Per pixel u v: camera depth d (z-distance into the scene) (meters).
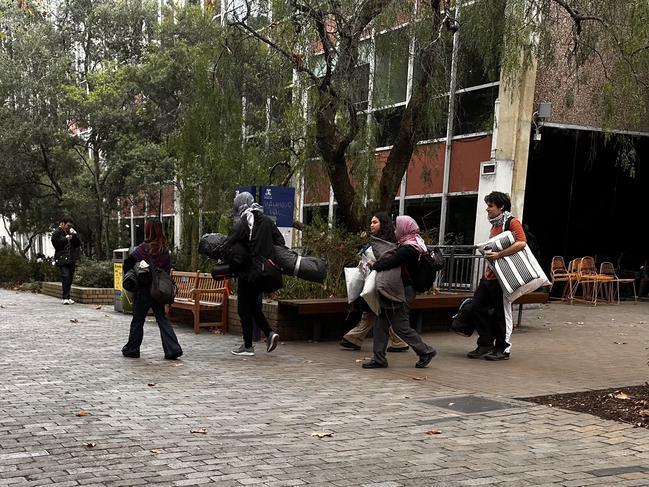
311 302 9.30
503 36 10.60
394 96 11.95
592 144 15.48
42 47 20.73
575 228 16.20
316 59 11.10
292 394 6.24
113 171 20.14
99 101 18.78
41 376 6.77
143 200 22.81
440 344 9.70
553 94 14.75
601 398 6.13
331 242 10.75
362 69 11.16
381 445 4.66
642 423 5.27
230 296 10.62
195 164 13.92
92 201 21.12
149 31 20.77
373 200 11.86
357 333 8.98
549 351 9.09
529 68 11.70
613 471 4.16
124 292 12.59
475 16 10.65
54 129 20.41
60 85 20.14
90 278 16.00
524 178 14.39
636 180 16.80
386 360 7.75
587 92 15.06
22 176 21.98
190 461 4.21
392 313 7.66
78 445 4.50
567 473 4.12
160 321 7.97
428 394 6.33
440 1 10.37
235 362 7.87
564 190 15.75
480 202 14.64
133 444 4.55
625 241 17.00
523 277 8.05
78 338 9.50
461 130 15.45
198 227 16.31
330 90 10.55
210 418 5.30
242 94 12.60
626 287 17.12
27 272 22.64
